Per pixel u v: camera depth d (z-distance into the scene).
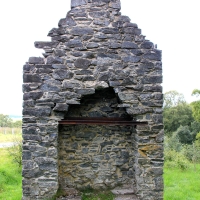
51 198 5.34
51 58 5.49
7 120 33.50
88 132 6.21
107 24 5.67
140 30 5.70
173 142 19.19
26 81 5.43
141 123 5.56
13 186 9.34
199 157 15.73
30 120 5.39
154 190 5.54
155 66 5.64
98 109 6.19
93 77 5.52
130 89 5.58
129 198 5.67
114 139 6.25
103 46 5.60
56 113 5.45
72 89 5.47
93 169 6.18
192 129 23.98
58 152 5.96
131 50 5.63
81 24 5.64
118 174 6.22
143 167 5.56
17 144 13.57
